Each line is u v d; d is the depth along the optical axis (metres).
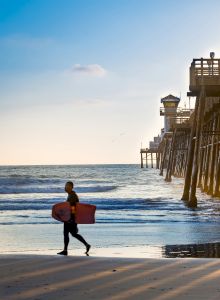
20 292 7.38
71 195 11.76
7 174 129.25
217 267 9.40
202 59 30.09
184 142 73.00
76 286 7.79
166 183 75.38
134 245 15.20
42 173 143.25
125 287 7.70
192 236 17.62
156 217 25.56
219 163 38.69
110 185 73.69
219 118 38.56
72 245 15.30
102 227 20.75
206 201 36.16
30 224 22.22
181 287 7.66
